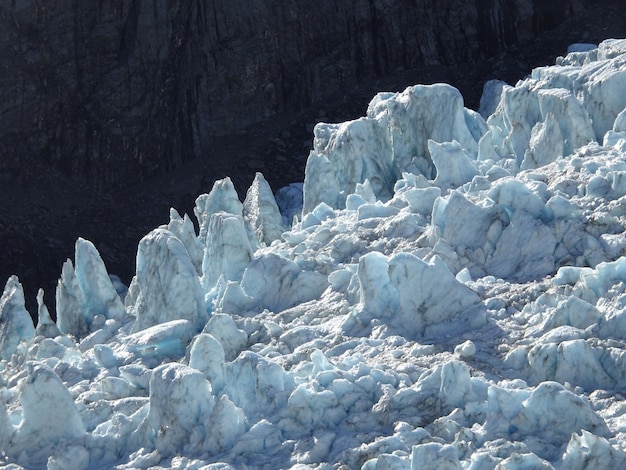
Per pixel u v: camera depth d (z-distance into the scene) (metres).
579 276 58.38
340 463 47.50
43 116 161.62
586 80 84.50
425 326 58.31
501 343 55.25
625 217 62.09
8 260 143.50
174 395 51.56
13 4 160.62
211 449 50.28
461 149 77.06
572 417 47.50
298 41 176.50
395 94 103.69
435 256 58.97
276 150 167.38
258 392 53.00
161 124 167.25
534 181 67.62
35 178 158.12
